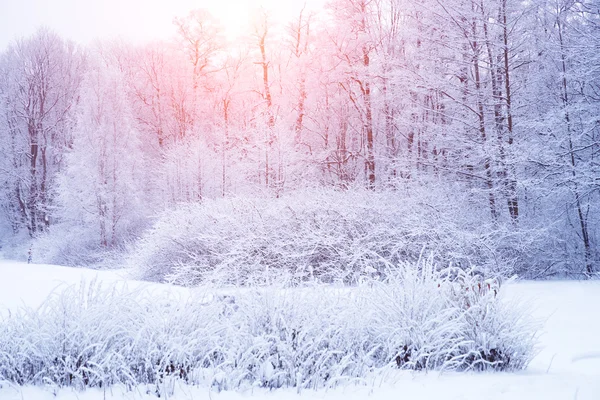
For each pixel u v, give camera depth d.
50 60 34.62
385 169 19.77
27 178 32.62
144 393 3.74
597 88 13.87
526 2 13.73
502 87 14.60
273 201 13.10
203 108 32.41
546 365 4.96
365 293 5.23
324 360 4.05
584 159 13.38
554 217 13.53
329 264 10.52
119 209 22.59
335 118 24.25
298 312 4.59
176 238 11.92
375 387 3.87
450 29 14.45
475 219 12.62
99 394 3.75
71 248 22.11
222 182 24.02
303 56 25.12
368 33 19.73
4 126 33.25
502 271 10.59
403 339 4.64
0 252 31.66
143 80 33.97
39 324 4.39
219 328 4.50
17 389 3.88
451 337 4.75
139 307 4.66
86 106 23.28
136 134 25.95
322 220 11.54
